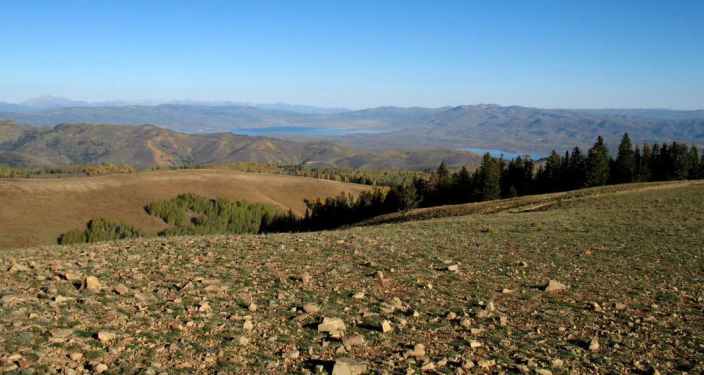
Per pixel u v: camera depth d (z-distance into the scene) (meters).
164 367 8.11
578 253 21.59
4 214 121.31
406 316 11.70
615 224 31.97
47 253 19.23
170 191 155.50
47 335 8.98
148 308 11.20
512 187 109.12
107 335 9.04
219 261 17.38
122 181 156.88
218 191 162.75
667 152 113.25
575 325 11.55
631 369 9.06
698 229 28.64
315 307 11.74
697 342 10.59
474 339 10.26
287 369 8.36
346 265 17.33
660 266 18.92
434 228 32.66
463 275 16.56
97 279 13.07
